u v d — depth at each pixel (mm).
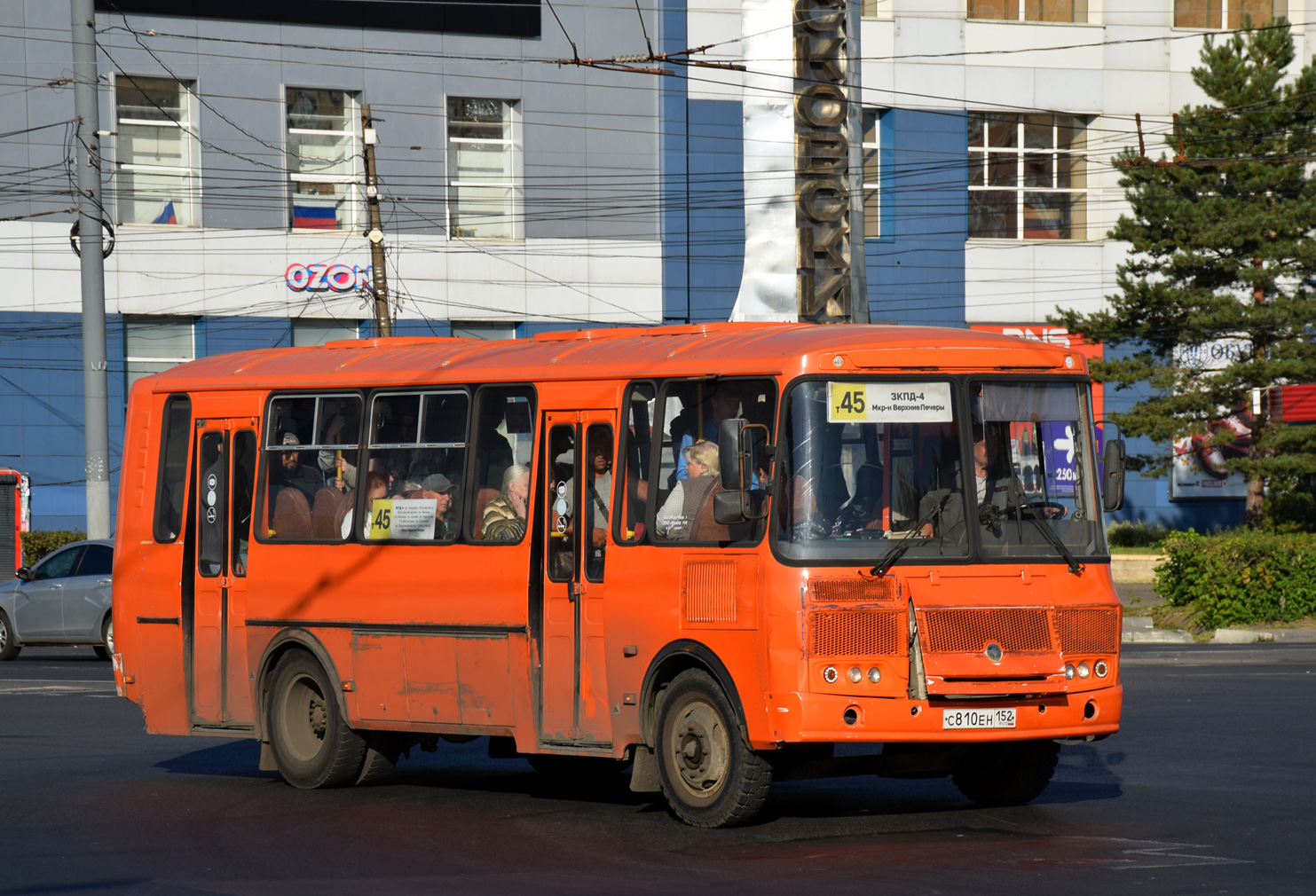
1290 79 78688
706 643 16422
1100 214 77500
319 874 14695
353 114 67250
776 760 16375
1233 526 78562
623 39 69625
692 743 16625
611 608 17359
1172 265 64438
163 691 21891
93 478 45375
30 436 63188
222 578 21297
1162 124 77750
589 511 17766
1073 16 77500
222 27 65188
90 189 45312
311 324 67500
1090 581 16734
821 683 15594
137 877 14625
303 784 20266
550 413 18250
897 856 15000
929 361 16594
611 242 69812
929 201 75750
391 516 19625
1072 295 76875
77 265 63531
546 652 17969
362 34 66875
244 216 65938
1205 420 64812
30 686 34438
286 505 20750
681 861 14992
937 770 17406
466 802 18969
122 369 64562
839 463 16125
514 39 68625
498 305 68750
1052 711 16219
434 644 18984
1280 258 63188
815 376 16219
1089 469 17141
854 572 15820
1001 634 16094
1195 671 34531
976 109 76125
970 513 16328
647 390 17469
